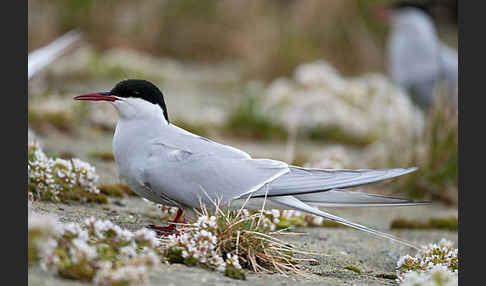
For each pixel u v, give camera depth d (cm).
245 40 2186
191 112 1503
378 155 1202
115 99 713
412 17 1588
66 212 710
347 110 1499
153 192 700
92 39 2083
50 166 762
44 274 505
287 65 1972
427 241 866
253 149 1292
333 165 1079
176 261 598
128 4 2202
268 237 671
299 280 611
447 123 1154
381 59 2047
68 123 1227
